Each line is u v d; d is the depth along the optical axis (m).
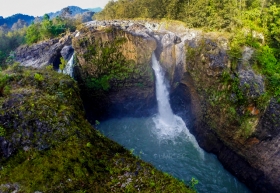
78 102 16.12
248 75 17.64
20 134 11.80
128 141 22.28
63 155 11.22
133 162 11.96
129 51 25.36
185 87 24.41
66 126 12.49
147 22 36.44
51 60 33.91
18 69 18.25
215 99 18.86
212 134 19.58
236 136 16.77
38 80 16.00
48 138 11.86
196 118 22.14
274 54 20.36
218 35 23.50
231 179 17.50
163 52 27.12
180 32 28.83
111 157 12.05
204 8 27.52
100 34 25.00
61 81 16.72
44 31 44.81
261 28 22.28
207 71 19.84
